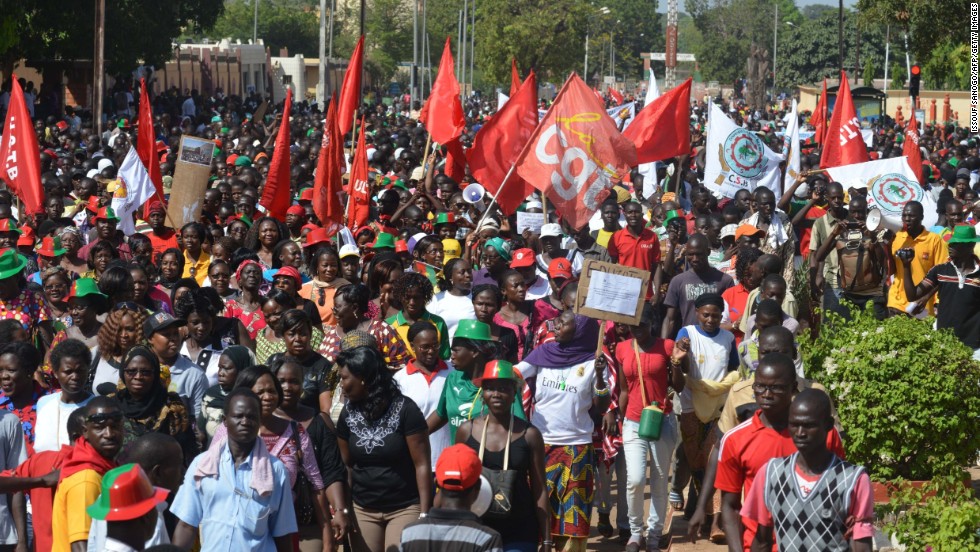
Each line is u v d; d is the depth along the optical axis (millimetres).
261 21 93500
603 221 13312
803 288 10789
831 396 8188
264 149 23734
